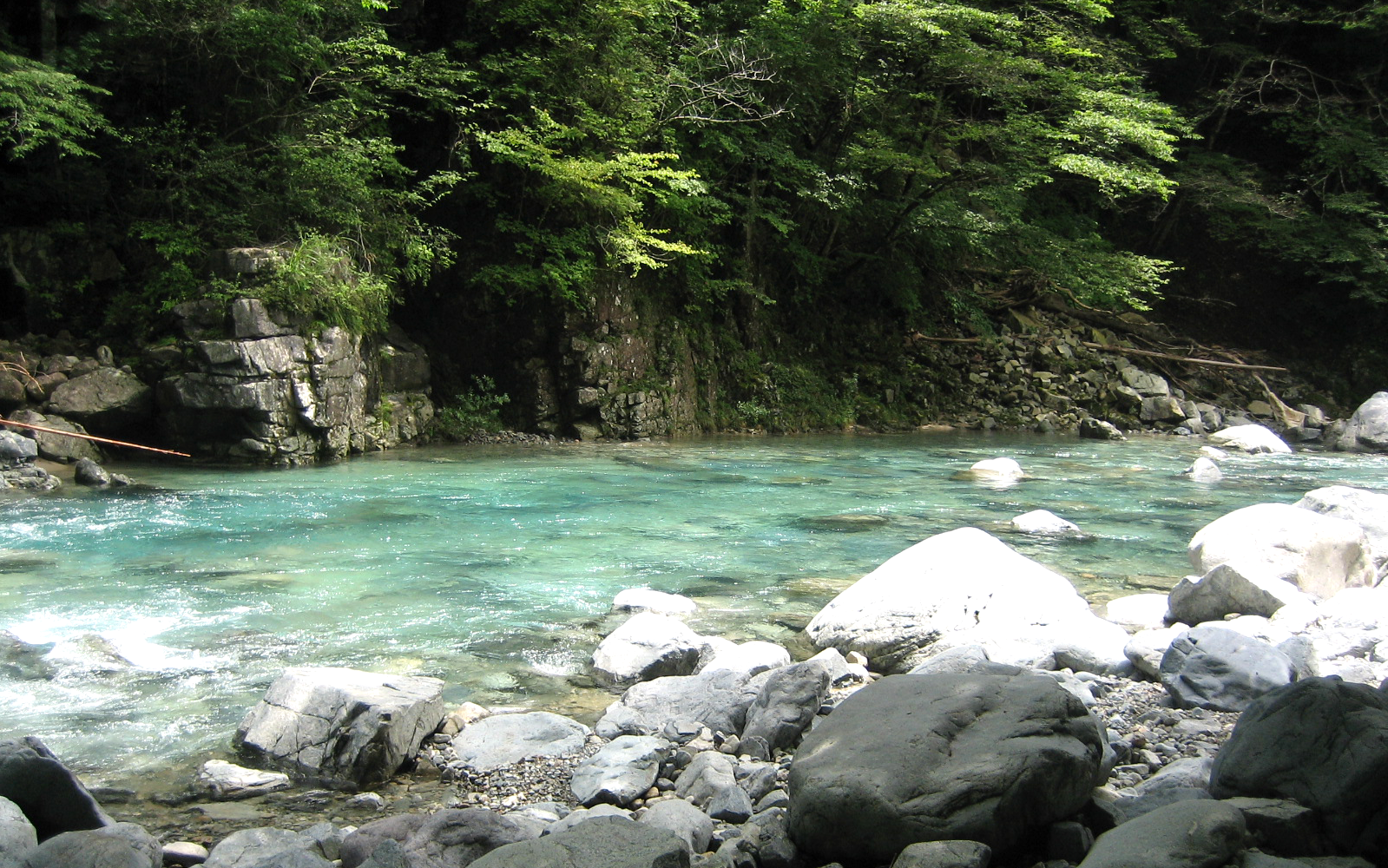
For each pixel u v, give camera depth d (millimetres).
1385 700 4074
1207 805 3461
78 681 5859
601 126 18672
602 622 7309
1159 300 30234
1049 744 3773
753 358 22484
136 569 8500
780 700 5121
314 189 16359
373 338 16922
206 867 3656
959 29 21266
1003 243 24359
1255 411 25984
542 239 18750
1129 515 12023
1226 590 7008
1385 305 29172
